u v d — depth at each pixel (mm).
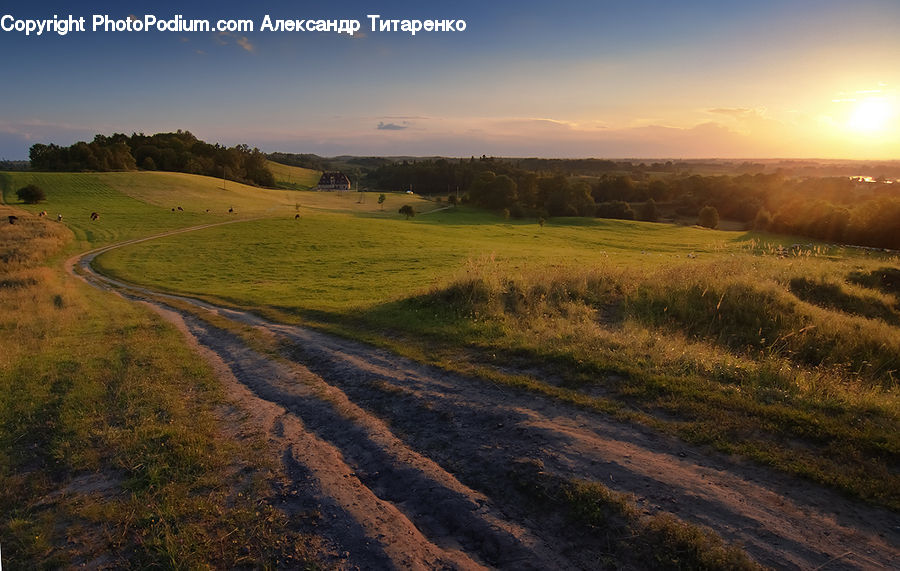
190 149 148750
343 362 9891
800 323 10133
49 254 39219
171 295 24938
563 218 91375
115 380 9320
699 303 11578
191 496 5320
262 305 19156
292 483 5512
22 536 4852
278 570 4215
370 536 4531
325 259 37469
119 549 4613
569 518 4488
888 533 3953
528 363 8391
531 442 5797
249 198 94875
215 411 7836
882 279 16047
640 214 102625
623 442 5586
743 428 5590
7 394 8742
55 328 15211
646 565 3904
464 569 4066
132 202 75688
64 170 110875
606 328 10789
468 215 95000
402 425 6809
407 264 32531
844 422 5539
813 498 4414
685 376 7098
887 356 8883
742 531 4086
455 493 5059
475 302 12945
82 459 6289
